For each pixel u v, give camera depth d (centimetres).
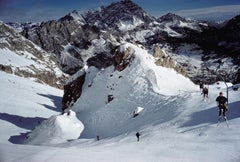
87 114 8119
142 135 3675
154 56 9612
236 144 2169
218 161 1833
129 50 9312
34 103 12744
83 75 10531
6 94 13150
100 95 8906
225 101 2803
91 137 6359
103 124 6906
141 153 2148
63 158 1675
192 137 2711
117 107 7394
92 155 1872
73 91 10225
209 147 2188
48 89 17688
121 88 8312
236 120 2966
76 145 4597
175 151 2178
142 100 7106
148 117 5328
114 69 9275
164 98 6475
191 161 1870
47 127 6825
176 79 9050
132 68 8756
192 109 4231
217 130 2741
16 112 10675
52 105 13450
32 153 1736
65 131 6588
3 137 7694
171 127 3691
